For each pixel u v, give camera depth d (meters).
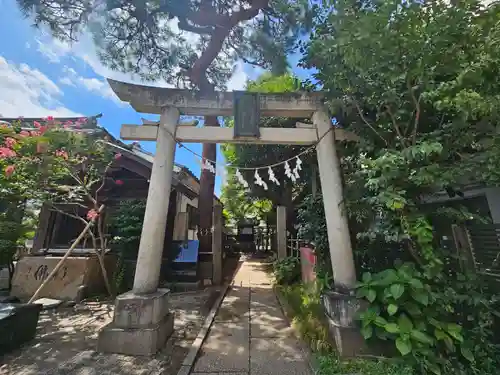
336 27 2.63
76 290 5.13
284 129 3.81
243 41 6.45
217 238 6.99
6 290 5.62
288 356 2.94
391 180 2.55
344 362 2.62
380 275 2.74
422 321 2.47
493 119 2.21
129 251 6.12
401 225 2.57
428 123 2.89
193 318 4.19
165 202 3.51
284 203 9.52
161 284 6.24
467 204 3.66
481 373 2.25
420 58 2.39
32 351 2.96
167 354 2.96
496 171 2.18
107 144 5.93
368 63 2.53
